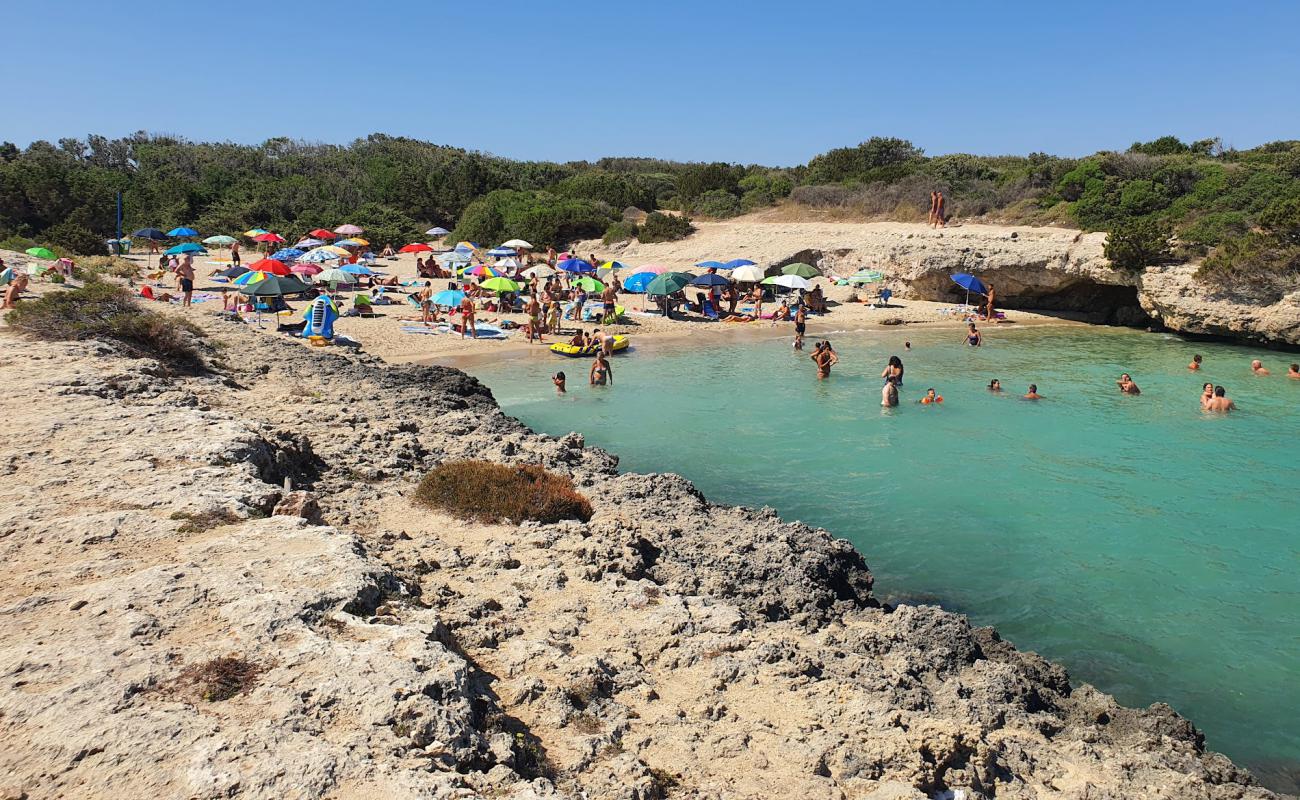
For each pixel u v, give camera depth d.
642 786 5.07
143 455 9.73
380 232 60.22
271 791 4.21
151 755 4.41
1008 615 10.84
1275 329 30.64
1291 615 10.95
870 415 21.02
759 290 37.59
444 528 10.10
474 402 19.19
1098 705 8.09
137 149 83.06
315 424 14.28
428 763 4.62
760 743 5.88
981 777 6.04
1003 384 24.77
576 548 9.28
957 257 40.16
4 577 6.53
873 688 7.09
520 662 6.59
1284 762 8.04
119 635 5.59
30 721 4.64
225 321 25.44
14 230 51.56
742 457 17.33
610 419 20.34
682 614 7.92
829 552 10.95
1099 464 17.17
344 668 5.39
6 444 9.90
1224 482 16.11
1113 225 39.72
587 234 60.44
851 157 68.00
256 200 64.88
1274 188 38.06
